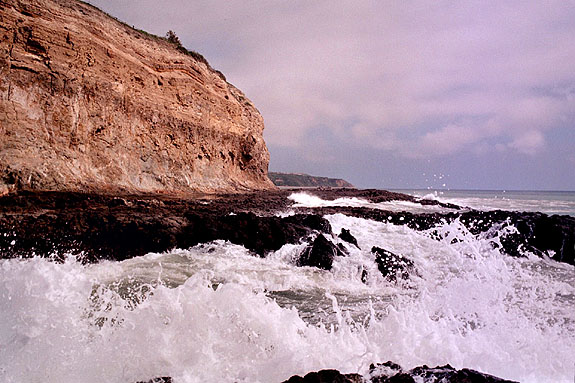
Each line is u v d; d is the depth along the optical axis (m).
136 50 22.31
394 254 8.46
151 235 9.30
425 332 4.25
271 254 9.15
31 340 3.70
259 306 4.38
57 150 15.87
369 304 6.09
